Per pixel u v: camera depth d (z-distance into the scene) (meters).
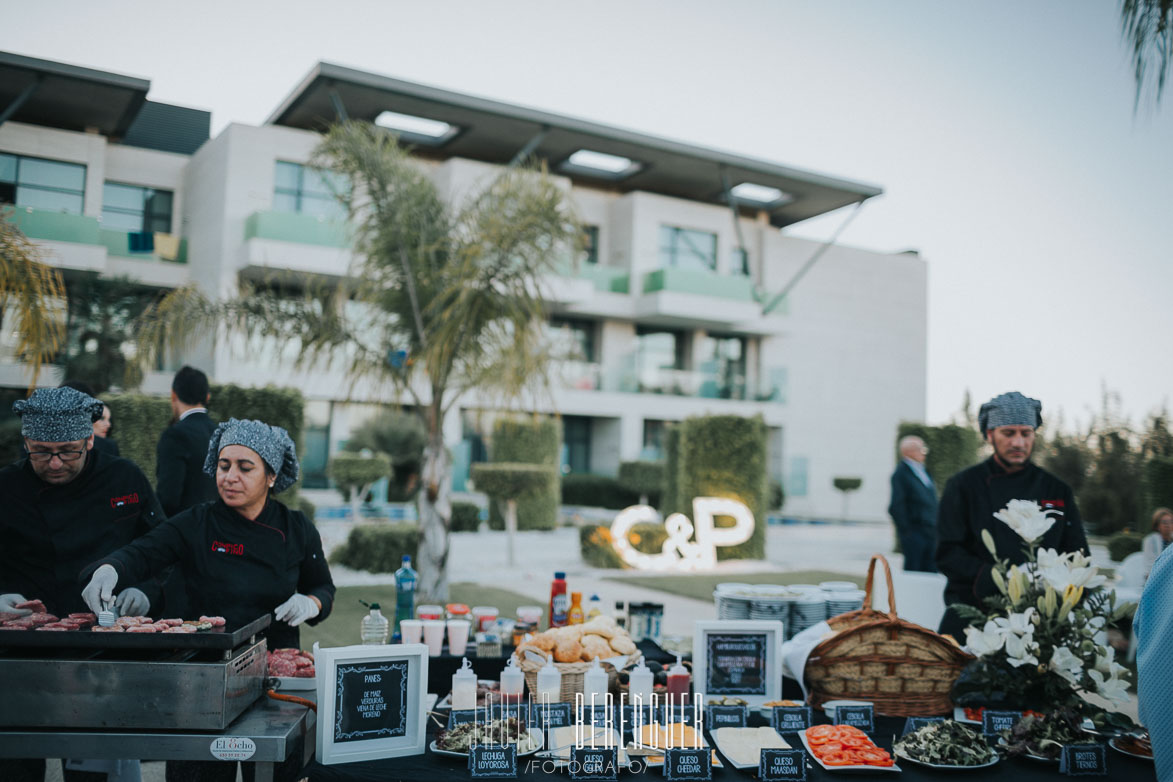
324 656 2.31
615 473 24.89
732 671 2.90
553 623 3.71
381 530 10.48
